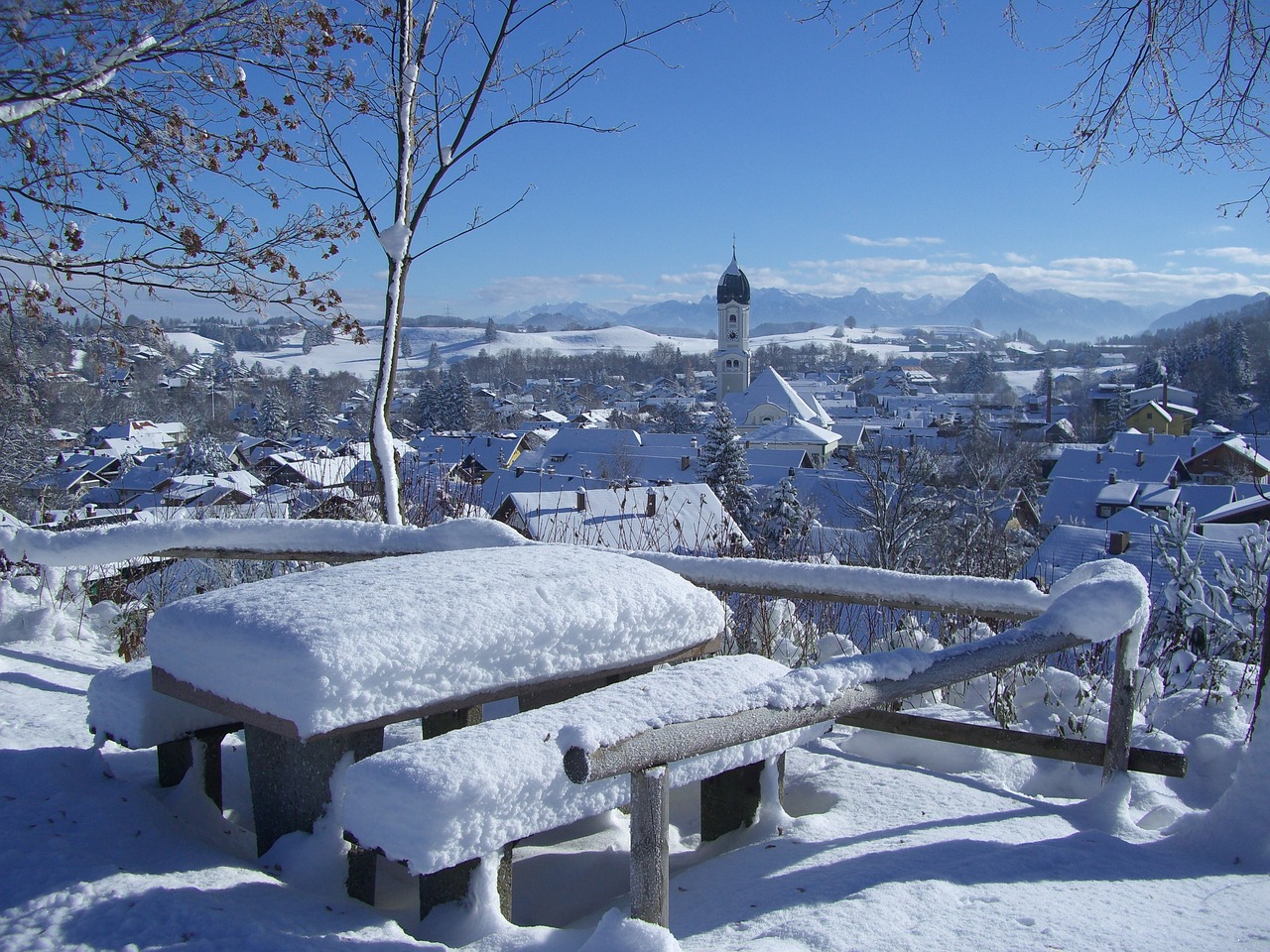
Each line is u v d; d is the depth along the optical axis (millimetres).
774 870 2713
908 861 2717
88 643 5637
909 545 14938
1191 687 5070
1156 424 77562
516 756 2254
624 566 3131
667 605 3051
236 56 5422
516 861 2996
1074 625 3096
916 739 4008
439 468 8586
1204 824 3031
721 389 110375
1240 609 6066
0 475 14227
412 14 5738
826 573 3641
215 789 3135
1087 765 3805
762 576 3742
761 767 3076
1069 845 2900
